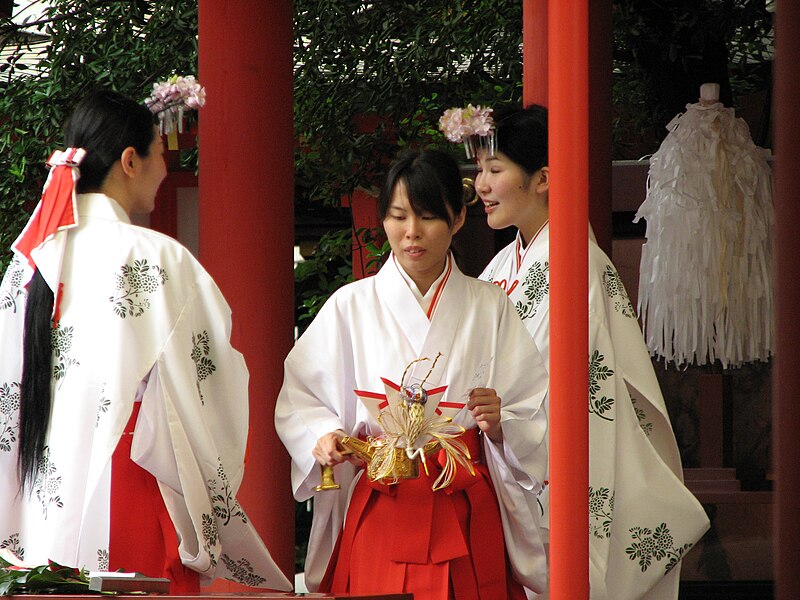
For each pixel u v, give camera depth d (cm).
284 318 1004
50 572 581
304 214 2030
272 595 579
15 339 795
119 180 806
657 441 934
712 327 1109
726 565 1253
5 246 1477
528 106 953
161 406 766
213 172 989
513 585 791
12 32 1511
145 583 579
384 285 780
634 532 896
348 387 784
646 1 1310
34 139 1443
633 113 1623
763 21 1383
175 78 839
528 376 781
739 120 1130
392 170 761
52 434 768
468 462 732
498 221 916
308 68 1490
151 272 779
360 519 755
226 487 781
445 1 1463
